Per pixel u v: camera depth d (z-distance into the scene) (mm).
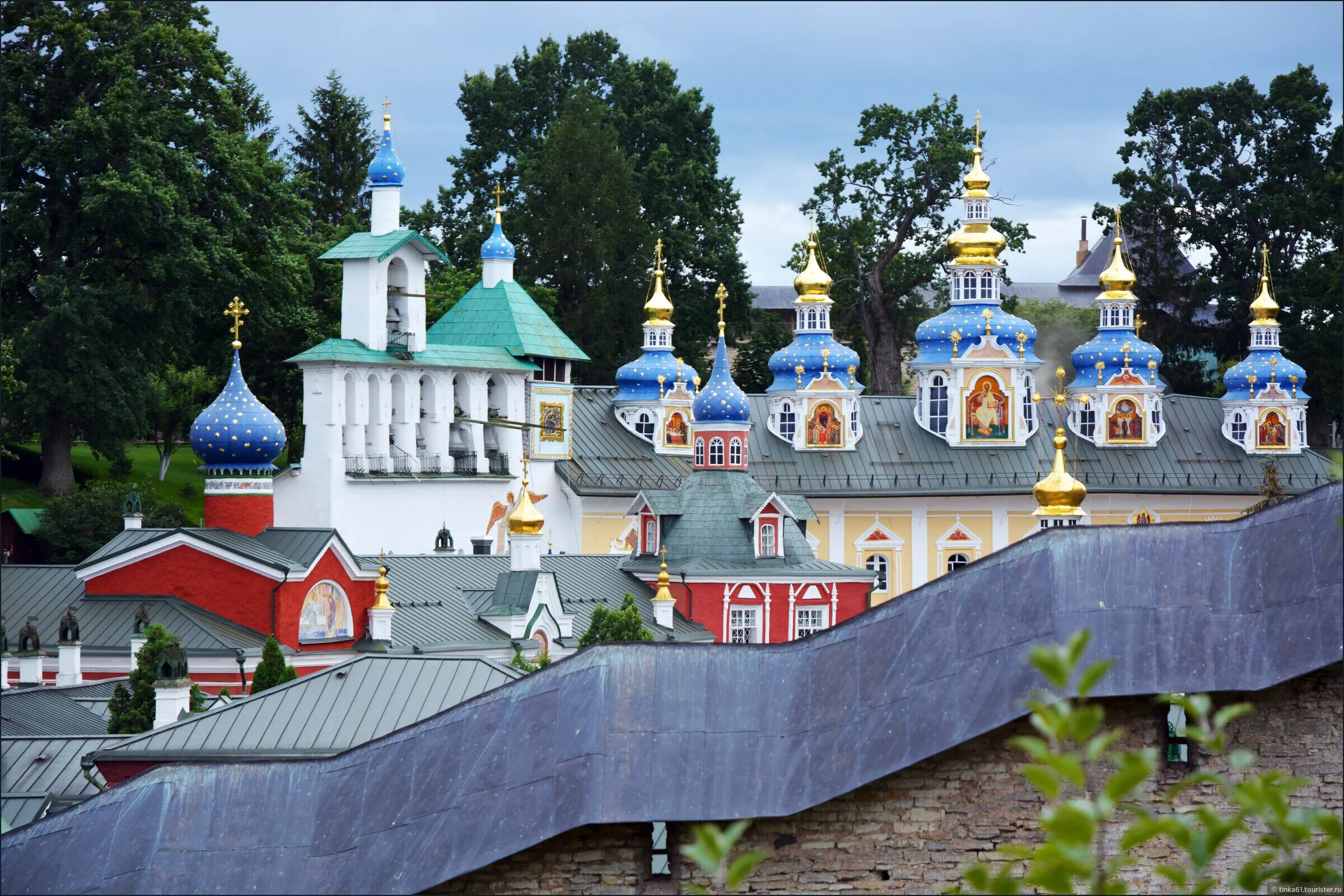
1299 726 38719
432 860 36969
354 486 125438
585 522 142250
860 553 158000
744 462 121188
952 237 165375
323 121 183500
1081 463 163125
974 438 161750
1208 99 186375
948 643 38562
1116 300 166625
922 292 199750
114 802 37969
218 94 132625
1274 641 38375
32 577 91500
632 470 145750
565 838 37656
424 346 132750
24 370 124500
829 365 159875
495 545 135500
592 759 37531
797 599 117438
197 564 89312
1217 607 38750
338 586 91688
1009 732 38156
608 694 38125
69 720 68875
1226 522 39438
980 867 25469
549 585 97438
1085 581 38938
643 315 178000
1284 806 24688
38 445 145250
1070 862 23750
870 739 37844
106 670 87062
